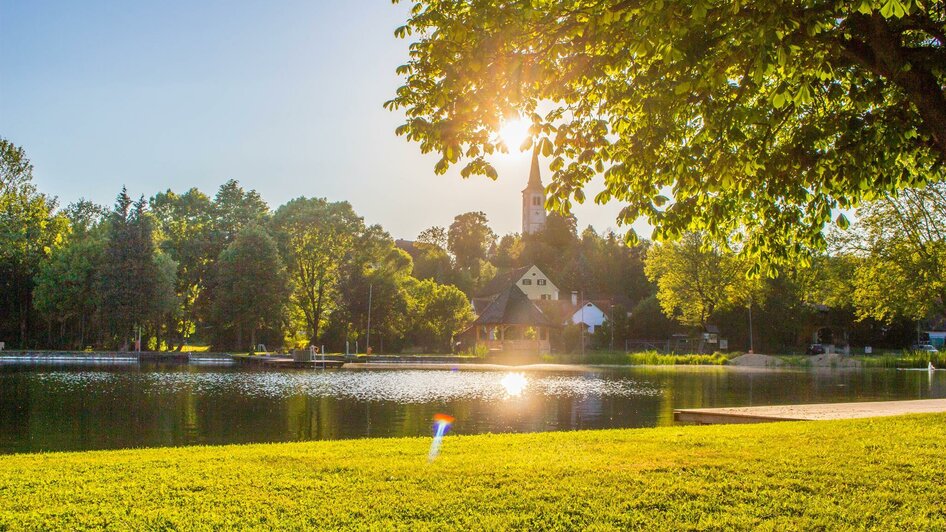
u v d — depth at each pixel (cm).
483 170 828
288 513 677
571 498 731
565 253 12312
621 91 891
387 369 4966
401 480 803
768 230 1012
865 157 856
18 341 7031
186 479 803
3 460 939
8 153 5997
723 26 743
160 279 6681
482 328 7138
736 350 7275
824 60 797
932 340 8625
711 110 824
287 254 7094
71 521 645
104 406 2314
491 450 1016
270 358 5678
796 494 752
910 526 656
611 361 5841
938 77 792
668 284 7106
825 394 2819
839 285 5275
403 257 7994
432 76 853
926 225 4409
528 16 720
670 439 1124
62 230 6869
